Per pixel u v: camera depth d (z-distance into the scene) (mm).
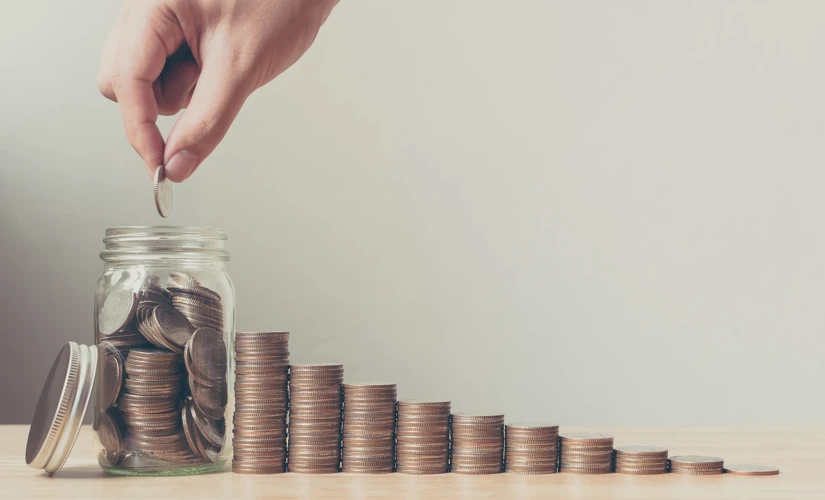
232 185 2375
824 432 1402
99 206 2330
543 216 2422
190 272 923
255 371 928
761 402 2428
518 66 2432
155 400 895
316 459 926
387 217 2400
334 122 2402
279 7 862
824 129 2430
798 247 2426
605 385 2420
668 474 939
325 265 2387
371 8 2418
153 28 868
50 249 2312
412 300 2396
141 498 787
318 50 2406
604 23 2445
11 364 2281
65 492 819
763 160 2436
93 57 2355
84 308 2307
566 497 792
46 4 2352
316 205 2389
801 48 2438
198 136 869
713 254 2434
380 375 2383
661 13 2445
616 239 2426
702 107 2441
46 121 2330
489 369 2404
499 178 2422
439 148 2416
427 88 2420
